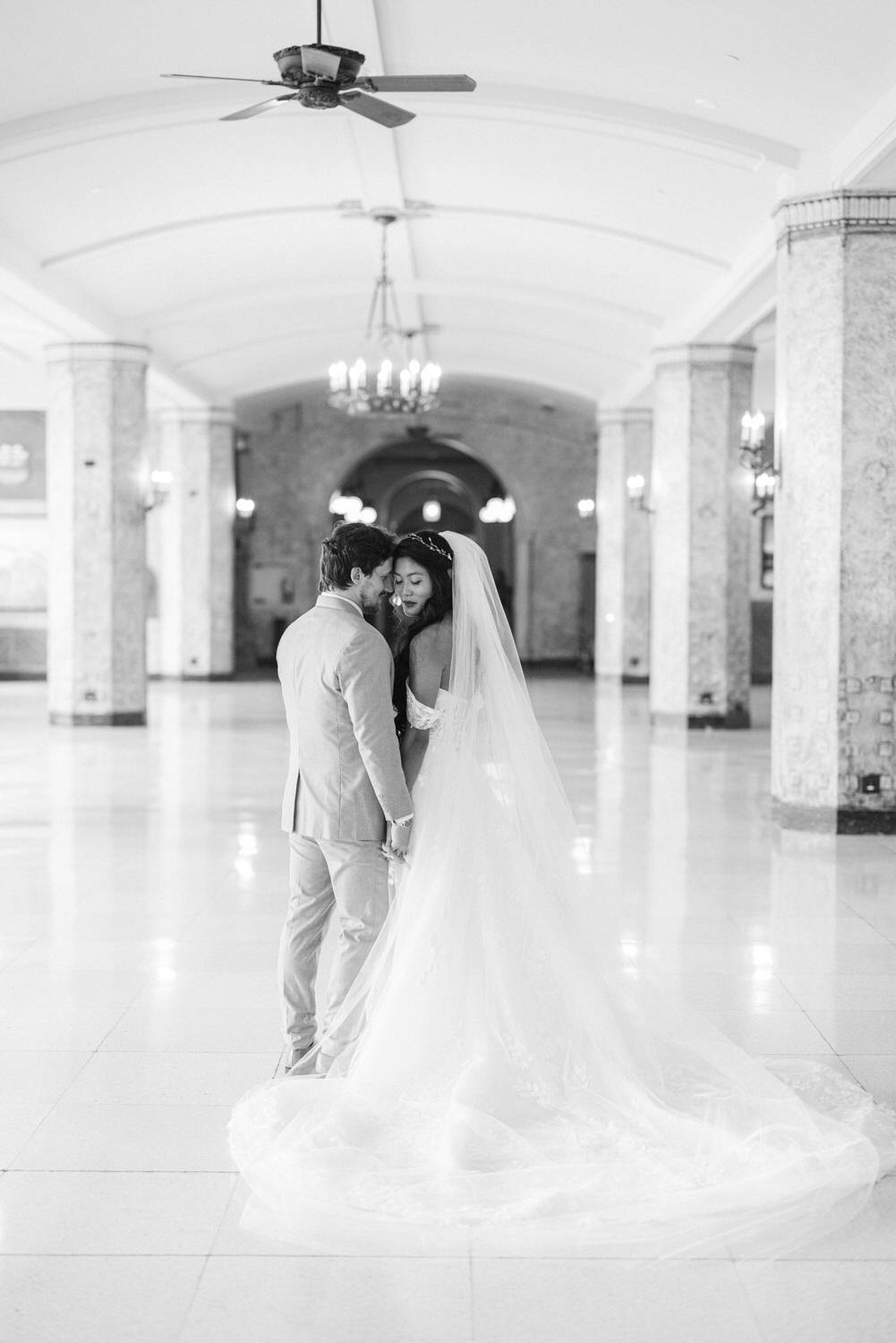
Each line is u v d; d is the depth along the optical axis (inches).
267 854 325.4
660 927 254.8
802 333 356.8
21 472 961.5
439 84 270.1
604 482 899.4
